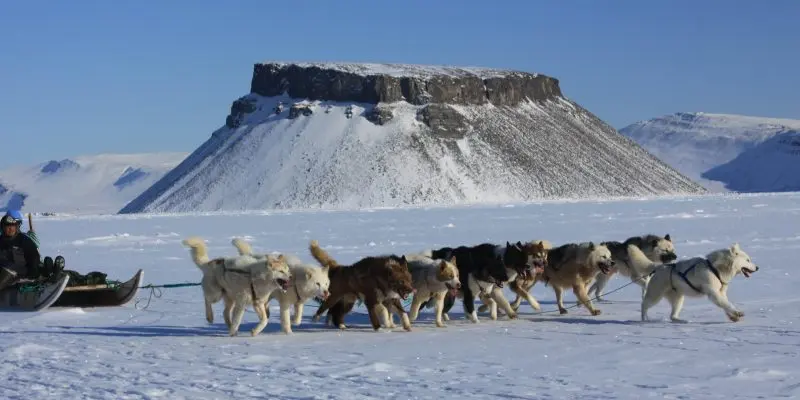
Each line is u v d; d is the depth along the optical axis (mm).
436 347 12672
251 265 14031
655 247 17531
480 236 43094
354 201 171500
